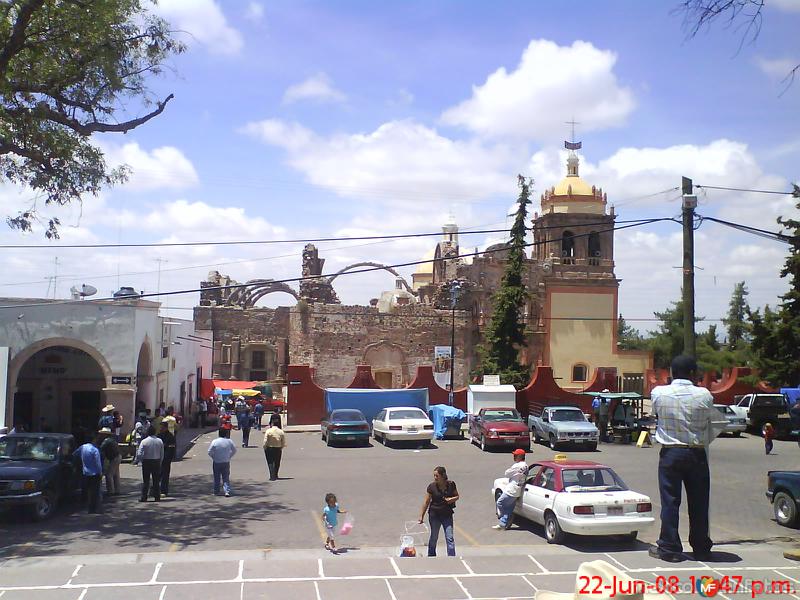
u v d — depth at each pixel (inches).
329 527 523.2
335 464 1061.1
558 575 405.7
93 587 375.9
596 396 1391.5
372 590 376.5
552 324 2244.1
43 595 363.6
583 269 2269.9
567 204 2276.1
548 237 2287.2
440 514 494.6
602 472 570.9
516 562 432.8
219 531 606.2
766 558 438.6
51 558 465.7
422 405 1555.1
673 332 3046.3
